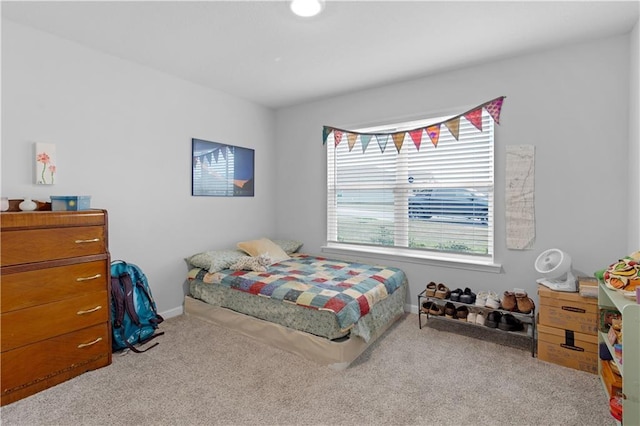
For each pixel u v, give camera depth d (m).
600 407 1.78
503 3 1.97
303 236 4.12
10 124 2.19
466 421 1.68
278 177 4.32
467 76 2.92
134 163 2.87
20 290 1.87
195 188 3.36
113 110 2.71
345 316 2.24
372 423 1.67
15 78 2.20
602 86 2.40
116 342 2.42
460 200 3.08
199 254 3.28
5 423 1.66
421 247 3.32
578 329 2.16
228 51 2.62
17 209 2.15
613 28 2.25
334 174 3.89
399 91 3.30
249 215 3.98
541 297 2.29
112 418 1.70
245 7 2.02
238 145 3.80
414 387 1.99
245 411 1.76
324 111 3.86
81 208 2.24
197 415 1.73
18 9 2.04
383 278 2.93
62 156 2.43
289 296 2.49
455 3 1.97
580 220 2.50
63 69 2.42
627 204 2.33
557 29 2.26
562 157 2.55
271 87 3.45
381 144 3.33
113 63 2.71
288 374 2.14
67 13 2.09
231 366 2.23
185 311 3.24
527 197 2.69
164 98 3.07
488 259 2.96
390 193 3.49
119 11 2.07
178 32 2.33
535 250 2.68
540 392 1.92
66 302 2.05
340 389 1.97
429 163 3.24
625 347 1.46
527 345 2.54
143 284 2.75
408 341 2.63
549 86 2.58
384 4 1.97
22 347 1.87
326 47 2.55
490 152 2.90
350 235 3.79
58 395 1.89
